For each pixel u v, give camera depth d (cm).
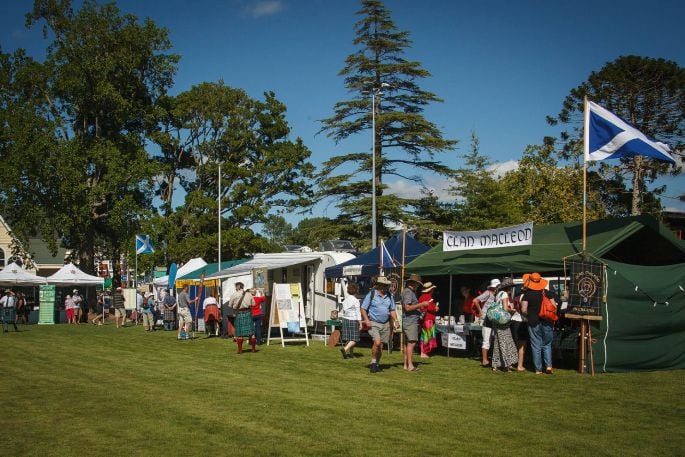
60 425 824
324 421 839
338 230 3719
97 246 4653
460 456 674
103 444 729
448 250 1673
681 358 1317
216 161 4609
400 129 3750
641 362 1293
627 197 4247
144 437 760
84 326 3136
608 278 1295
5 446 722
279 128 4731
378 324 1291
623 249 1534
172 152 4650
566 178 4212
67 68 3934
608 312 1281
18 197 3844
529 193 4272
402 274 1694
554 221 4134
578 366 1373
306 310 2370
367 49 3834
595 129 1410
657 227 1434
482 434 768
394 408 923
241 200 4612
